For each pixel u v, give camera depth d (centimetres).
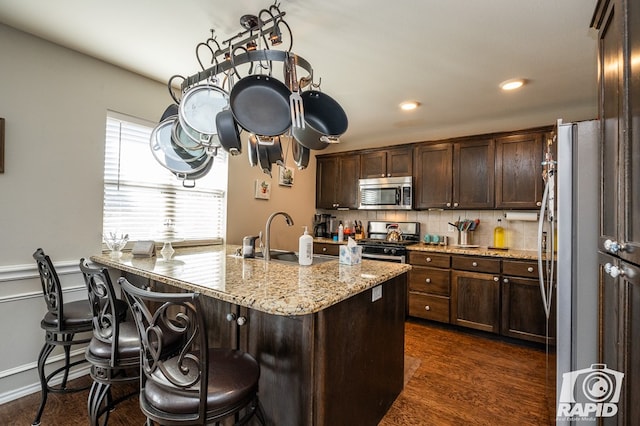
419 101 295
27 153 200
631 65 95
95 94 229
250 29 170
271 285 146
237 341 156
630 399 97
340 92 276
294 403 136
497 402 199
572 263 146
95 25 187
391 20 175
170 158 215
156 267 191
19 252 197
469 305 316
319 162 462
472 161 344
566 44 197
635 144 92
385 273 177
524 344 294
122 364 142
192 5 166
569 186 148
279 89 159
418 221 407
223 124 163
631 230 95
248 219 348
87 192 227
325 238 444
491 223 356
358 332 158
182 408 105
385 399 187
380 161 408
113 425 173
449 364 251
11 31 192
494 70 233
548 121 319
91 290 150
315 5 163
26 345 201
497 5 161
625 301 101
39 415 174
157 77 258
